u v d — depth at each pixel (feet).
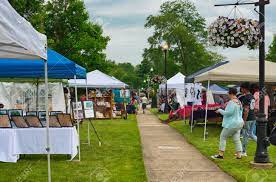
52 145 33.71
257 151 32.22
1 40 19.25
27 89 61.36
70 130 33.99
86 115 37.24
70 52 153.48
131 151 40.14
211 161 35.06
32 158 35.60
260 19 30.22
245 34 28.94
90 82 86.33
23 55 24.17
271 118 46.26
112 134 56.75
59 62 34.63
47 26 155.33
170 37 205.05
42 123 34.99
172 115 82.28
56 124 33.91
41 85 61.52
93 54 154.20
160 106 119.55
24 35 20.22
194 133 57.88
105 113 91.86
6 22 19.16
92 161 34.37
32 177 28.14
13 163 33.30
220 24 29.27
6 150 33.27
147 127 70.23
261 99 32.14
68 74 35.12
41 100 61.62
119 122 81.51
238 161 34.40
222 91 96.94
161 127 70.23
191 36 204.64
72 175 28.81
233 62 54.24
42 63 34.86
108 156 37.04
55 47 151.94
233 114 34.83
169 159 36.17
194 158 36.73
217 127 64.95
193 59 206.28
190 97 77.05
